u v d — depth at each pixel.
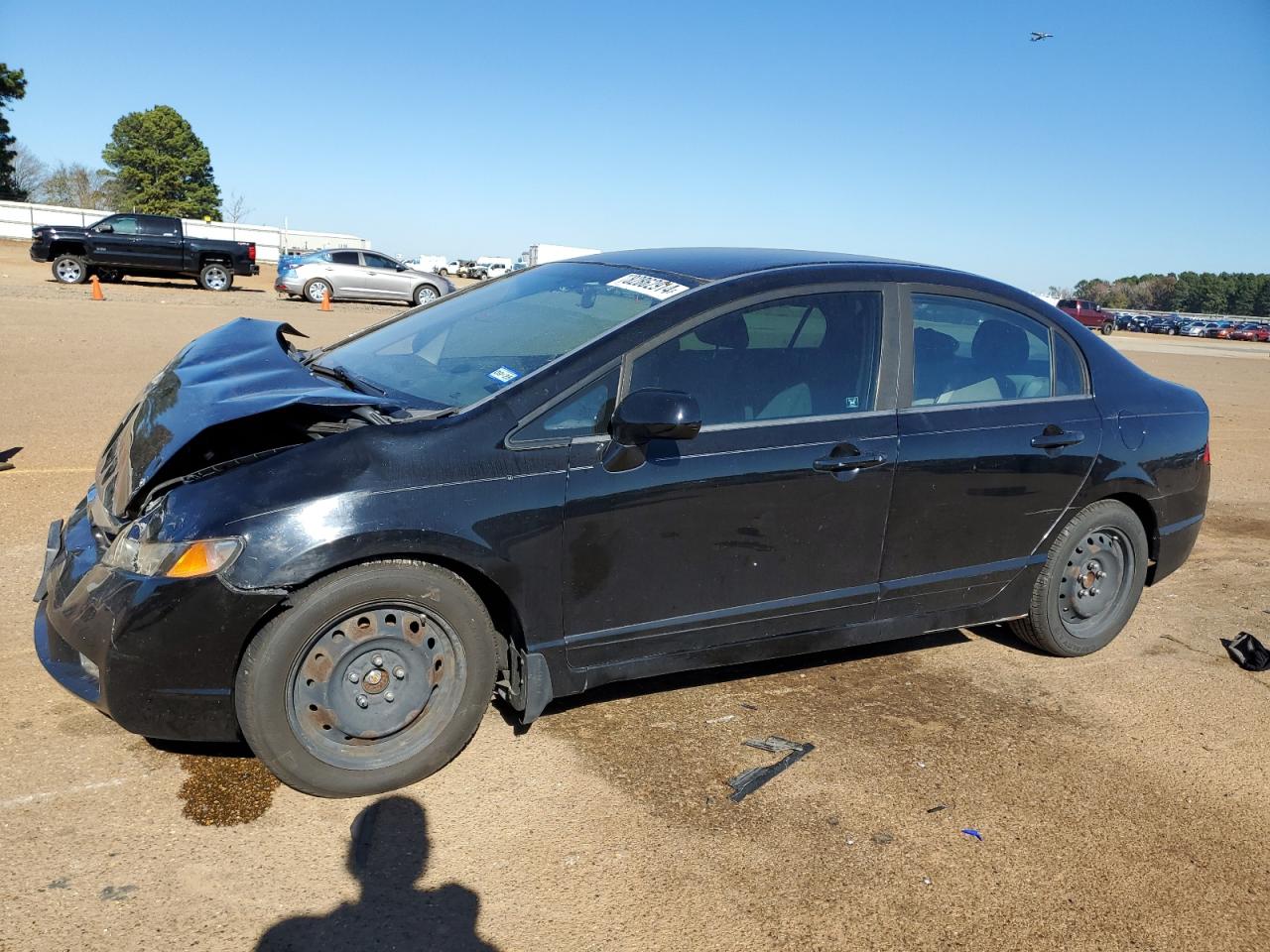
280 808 2.89
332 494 2.76
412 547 2.83
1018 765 3.46
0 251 40.91
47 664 3.02
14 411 8.41
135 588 2.69
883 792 3.21
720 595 3.43
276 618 2.75
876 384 3.68
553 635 3.16
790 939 2.49
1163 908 2.73
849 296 3.69
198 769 3.06
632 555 3.22
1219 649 4.72
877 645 4.52
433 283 27.36
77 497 5.91
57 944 2.28
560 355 3.27
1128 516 4.38
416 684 2.99
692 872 2.73
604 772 3.21
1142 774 3.46
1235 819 3.21
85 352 12.14
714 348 3.38
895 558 3.77
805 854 2.85
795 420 3.47
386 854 2.71
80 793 2.88
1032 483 4.02
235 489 2.74
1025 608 4.25
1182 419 4.56
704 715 3.67
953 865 2.85
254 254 28.33
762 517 3.41
